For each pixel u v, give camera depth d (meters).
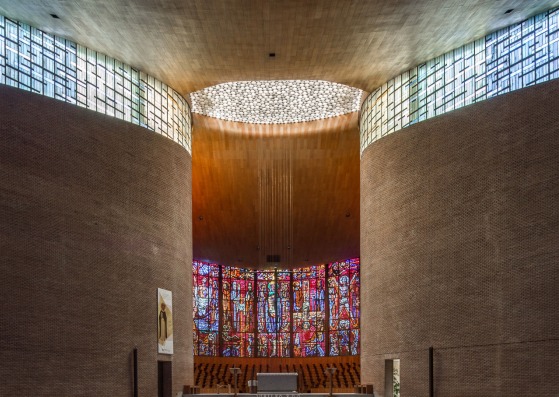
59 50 19.75
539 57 18.61
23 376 17.17
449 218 20.30
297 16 18.50
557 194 17.39
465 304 19.44
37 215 18.05
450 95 21.20
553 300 17.12
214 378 33.38
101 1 17.33
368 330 24.17
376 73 23.09
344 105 27.94
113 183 20.39
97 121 20.16
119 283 20.16
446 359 19.86
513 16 18.81
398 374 23.61
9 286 17.19
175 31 19.38
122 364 19.91
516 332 17.88
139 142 21.62
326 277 35.94
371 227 23.98
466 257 19.59
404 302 21.72
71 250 18.78
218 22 18.78
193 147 29.67
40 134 18.45
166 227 22.53
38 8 17.78
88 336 18.91
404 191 22.16
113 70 21.44
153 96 23.02
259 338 36.06
